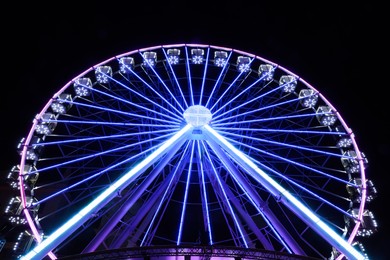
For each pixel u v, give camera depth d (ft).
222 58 101.19
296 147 85.51
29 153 82.33
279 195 68.54
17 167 82.12
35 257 55.67
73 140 82.99
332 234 62.90
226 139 85.71
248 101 92.63
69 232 59.00
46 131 85.97
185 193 83.97
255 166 72.79
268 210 74.43
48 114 89.04
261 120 88.53
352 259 60.70
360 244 79.66
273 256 59.82
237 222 81.46
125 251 59.41
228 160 82.12
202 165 90.48
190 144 89.76
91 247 69.15
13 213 76.89
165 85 94.12
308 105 96.32
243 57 101.65
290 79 100.48
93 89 91.91
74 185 75.20
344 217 83.66
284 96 96.27
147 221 82.23
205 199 83.61
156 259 59.93
